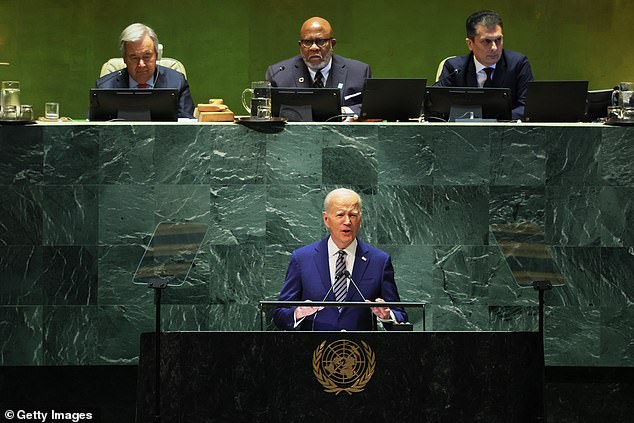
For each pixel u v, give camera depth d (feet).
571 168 41.47
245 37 78.95
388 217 41.81
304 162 41.70
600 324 41.47
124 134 41.27
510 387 30.40
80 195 41.24
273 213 41.78
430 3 78.84
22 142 41.01
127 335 41.37
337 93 45.91
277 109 46.16
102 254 41.29
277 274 41.81
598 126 41.27
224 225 41.75
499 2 78.43
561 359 41.50
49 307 41.24
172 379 30.37
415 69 79.15
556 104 46.34
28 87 78.59
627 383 41.83
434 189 41.65
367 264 37.58
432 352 30.40
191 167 41.55
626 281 41.42
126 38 50.93
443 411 30.32
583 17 78.33
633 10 78.13
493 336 30.40
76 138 41.14
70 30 78.43
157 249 32.45
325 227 41.81
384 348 30.37
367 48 79.10
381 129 41.63
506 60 55.11
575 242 41.52
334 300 37.11
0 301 41.24
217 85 79.15
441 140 41.55
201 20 78.74
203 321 41.78
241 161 41.68
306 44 55.52
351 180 41.81
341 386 30.32
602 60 78.59
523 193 41.57
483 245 41.68
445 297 41.78
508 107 47.32
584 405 41.75
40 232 41.16
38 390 41.57
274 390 30.35
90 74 78.69
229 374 30.40
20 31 78.33
